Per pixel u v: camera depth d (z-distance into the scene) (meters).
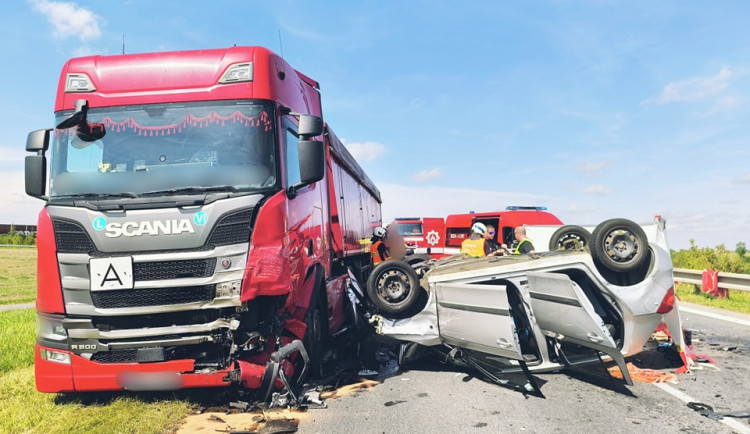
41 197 5.57
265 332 5.23
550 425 4.57
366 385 6.11
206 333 4.98
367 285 6.78
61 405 5.32
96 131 5.46
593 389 5.71
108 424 4.66
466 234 19.38
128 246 4.99
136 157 5.38
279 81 5.89
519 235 8.55
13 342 9.15
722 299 13.14
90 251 5.03
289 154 5.88
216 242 4.97
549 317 5.97
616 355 5.38
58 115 5.59
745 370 6.41
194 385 5.03
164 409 5.05
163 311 4.94
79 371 5.07
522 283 6.25
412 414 4.95
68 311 5.04
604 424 4.57
